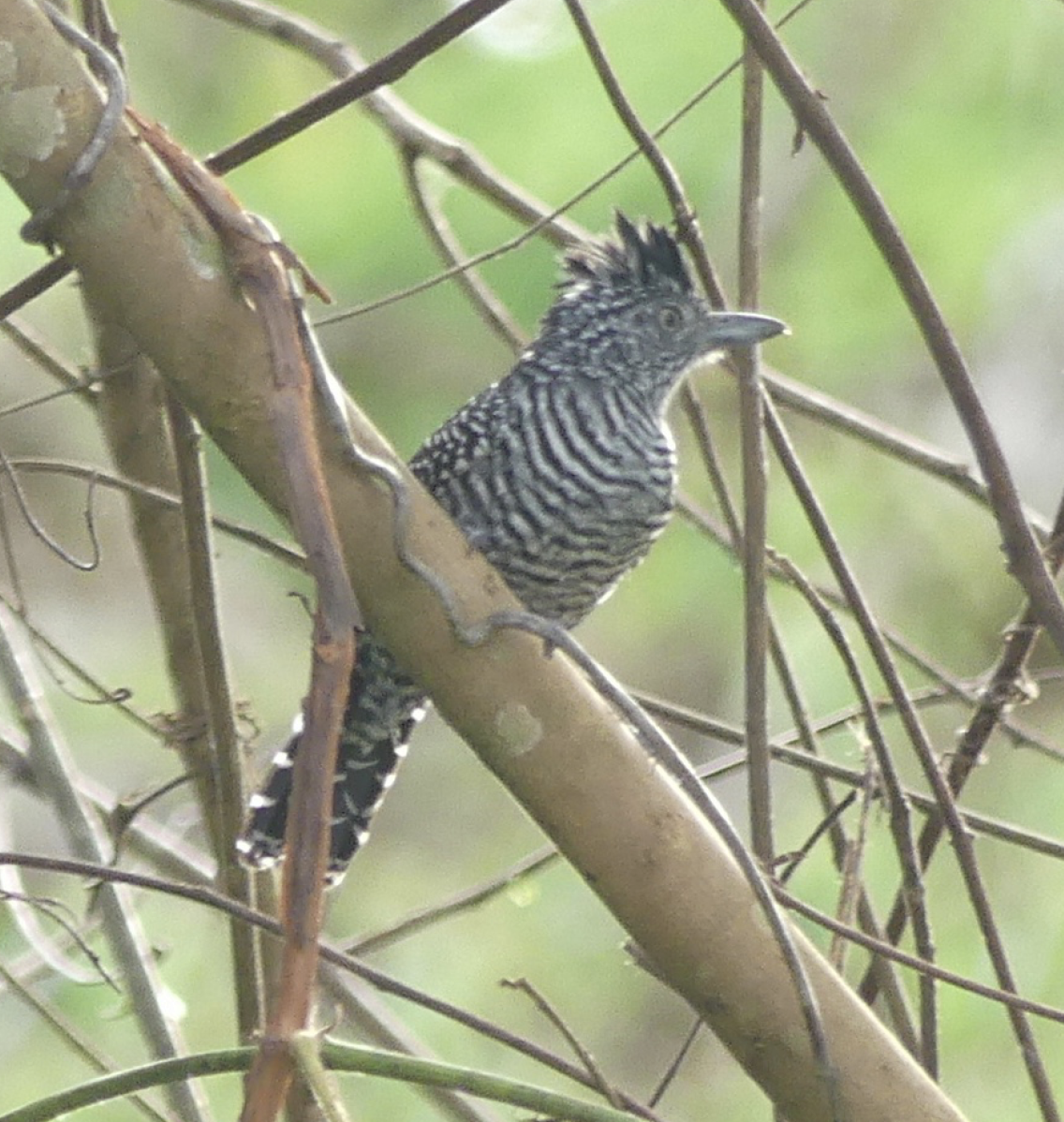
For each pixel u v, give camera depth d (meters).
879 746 8.23
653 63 15.07
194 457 8.20
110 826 9.55
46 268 7.69
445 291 15.25
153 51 17.78
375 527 6.45
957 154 15.89
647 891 6.70
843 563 8.11
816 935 13.54
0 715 11.28
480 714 6.63
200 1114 8.56
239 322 6.22
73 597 18.11
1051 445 17.83
